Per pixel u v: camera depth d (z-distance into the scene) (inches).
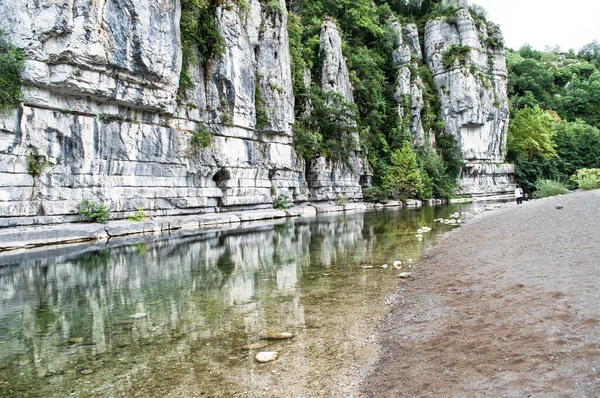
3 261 674.2
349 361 267.1
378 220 1294.3
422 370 234.1
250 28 1587.1
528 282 350.3
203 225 1232.8
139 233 1047.0
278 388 236.5
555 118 3415.4
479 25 3115.2
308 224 1219.2
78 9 947.3
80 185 1005.2
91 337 326.6
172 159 1245.7
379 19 3034.0
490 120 2992.1
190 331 334.6
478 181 2928.2
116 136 1093.8
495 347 240.5
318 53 2226.9
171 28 1192.8
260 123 1611.7
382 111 2524.6
